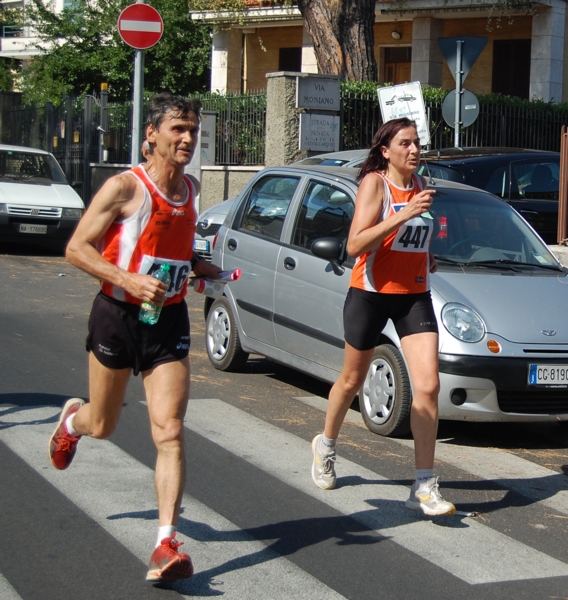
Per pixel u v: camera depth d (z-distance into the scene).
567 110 18.38
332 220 7.21
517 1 21.14
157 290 3.91
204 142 17.70
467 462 6.20
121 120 22.05
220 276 4.39
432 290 6.49
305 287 7.22
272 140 15.67
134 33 13.15
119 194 4.00
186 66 27.78
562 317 6.52
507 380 6.20
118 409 4.39
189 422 6.70
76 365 8.29
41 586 4.00
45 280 13.42
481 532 4.92
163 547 3.95
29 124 26.08
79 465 5.61
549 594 4.20
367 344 5.08
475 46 12.17
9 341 9.19
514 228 7.52
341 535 4.75
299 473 5.69
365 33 17.17
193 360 8.85
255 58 27.52
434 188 7.70
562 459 6.39
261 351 7.86
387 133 4.96
